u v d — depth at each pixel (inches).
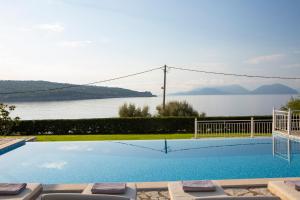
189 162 454.3
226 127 690.8
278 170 400.5
